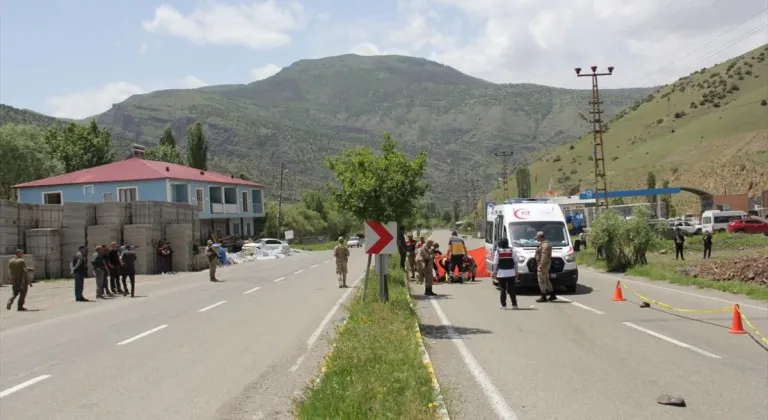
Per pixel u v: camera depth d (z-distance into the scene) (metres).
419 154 16.94
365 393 7.25
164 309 18.56
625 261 29.23
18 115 148.25
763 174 80.25
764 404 7.47
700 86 154.75
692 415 7.13
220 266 43.00
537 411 7.45
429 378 8.21
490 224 26.50
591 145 154.12
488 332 13.34
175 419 7.45
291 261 46.72
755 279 21.34
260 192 74.19
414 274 28.06
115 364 10.67
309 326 14.51
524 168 100.88
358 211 16.62
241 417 7.52
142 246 34.28
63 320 16.80
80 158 81.69
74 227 32.38
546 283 18.80
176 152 92.94
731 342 11.41
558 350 11.14
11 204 29.95
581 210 64.75
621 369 9.51
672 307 16.44
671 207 88.00
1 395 8.75
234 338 13.05
